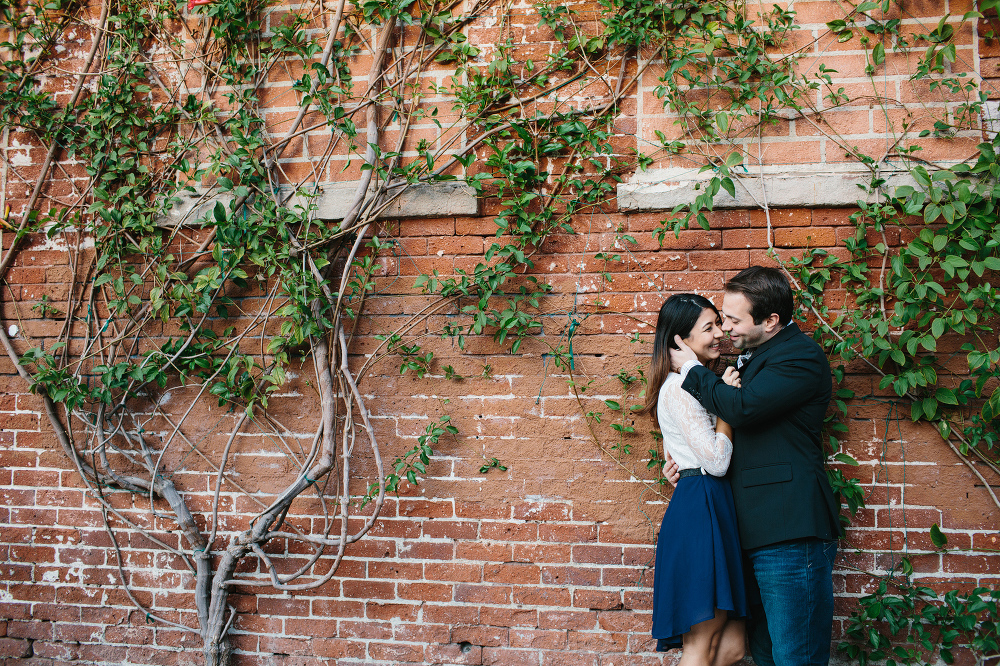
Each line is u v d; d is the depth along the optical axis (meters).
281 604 2.86
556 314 2.79
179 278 2.88
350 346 2.88
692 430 2.26
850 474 2.63
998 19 2.61
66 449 2.96
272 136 2.95
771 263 2.67
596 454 2.75
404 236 2.88
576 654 2.72
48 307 3.05
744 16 2.70
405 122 2.87
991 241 2.42
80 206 3.04
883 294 2.59
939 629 2.56
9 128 3.05
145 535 2.93
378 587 2.82
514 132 2.81
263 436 2.93
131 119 3.01
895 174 2.61
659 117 2.76
